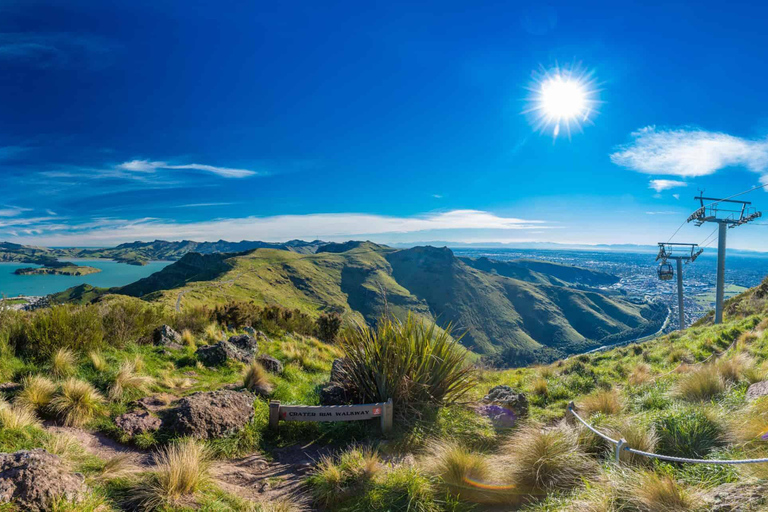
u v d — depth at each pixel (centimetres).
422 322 680
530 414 703
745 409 477
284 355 1184
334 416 549
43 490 299
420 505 354
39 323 717
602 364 1548
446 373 644
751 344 1079
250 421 551
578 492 354
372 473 407
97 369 677
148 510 334
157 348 952
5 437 405
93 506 316
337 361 779
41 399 513
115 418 516
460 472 395
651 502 301
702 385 622
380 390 604
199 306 1609
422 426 569
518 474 400
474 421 603
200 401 531
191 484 369
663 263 3803
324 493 387
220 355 924
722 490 305
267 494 405
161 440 481
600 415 561
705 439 418
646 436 427
